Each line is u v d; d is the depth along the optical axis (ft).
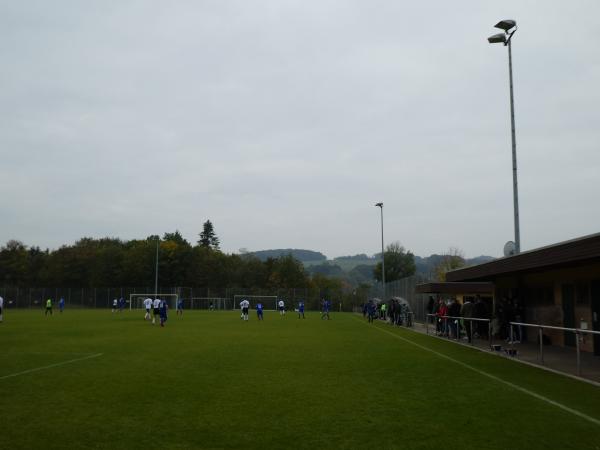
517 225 83.25
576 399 33.83
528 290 81.66
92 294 278.26
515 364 51.70
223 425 27.09
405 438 24.71
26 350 62.59
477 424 27.32
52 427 26.55
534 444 23.75
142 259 328.08
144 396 34.42
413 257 335.06
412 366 49.70
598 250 41.88
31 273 343.05
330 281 370.94
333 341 78.02
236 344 71.67
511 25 86.38
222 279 343.67
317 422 27.73
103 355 57.47
